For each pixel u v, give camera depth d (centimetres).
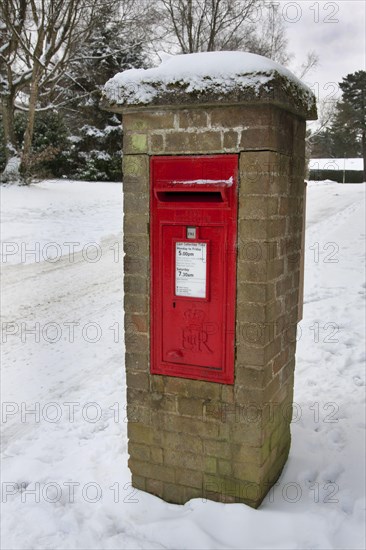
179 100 224
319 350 455
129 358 264
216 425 249
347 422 333
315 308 572
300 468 287
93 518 254
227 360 241
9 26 1434
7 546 237
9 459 322
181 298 246
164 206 242
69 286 750
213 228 235
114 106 237
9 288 737
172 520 246
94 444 333
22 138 1939
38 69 1540
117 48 2241
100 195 1611
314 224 1167
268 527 236
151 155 241
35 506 266
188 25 1977
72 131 2433
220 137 227
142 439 268
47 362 489
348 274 700
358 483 270
